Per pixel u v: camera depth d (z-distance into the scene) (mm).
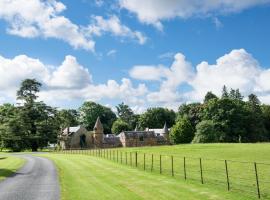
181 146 91188
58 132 131250
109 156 66375
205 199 20609
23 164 51906
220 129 118188
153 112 184625
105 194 23172
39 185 28391
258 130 123188
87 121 185625
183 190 23859
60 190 25391
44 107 128625
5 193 24625
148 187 25500
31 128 124500
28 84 127688
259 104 160125
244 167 42062
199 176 33500
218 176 33812
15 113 126188
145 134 151500
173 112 191500
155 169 40031
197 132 117125
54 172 39219
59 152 101438
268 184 28578
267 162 48562
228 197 21281
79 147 142000
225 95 189625
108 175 34000
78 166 46250
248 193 23797
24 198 22328
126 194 22906
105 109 193125
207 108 122312
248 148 74438
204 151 72625
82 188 26047
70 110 186125
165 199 20891
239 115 118812
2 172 39688
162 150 81375
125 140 146750
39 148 129000
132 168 40938
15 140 118938
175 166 44344
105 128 186750
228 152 67438
